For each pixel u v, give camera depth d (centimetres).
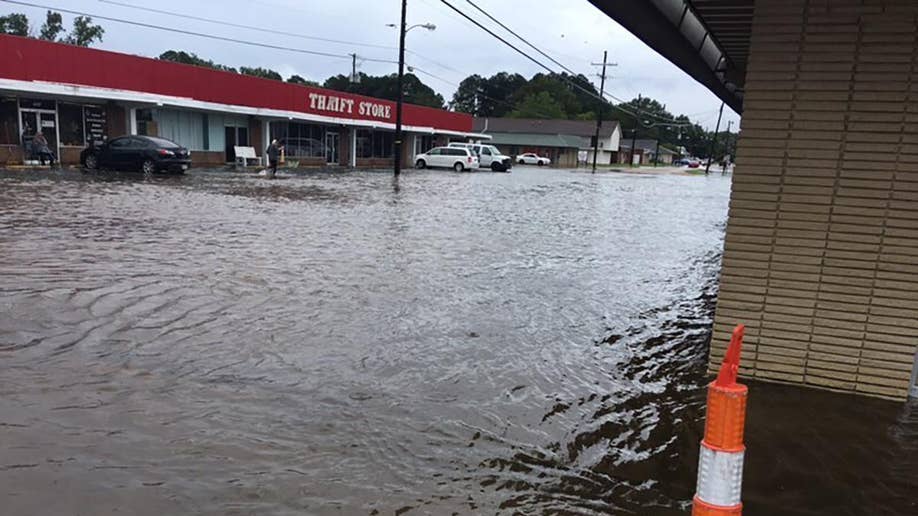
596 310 754
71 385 455
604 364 564
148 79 2819
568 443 409
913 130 462
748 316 520
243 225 1255
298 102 3678
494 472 369
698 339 654
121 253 920
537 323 683
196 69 3047
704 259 1183
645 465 385
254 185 2255
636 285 909
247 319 636
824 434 423
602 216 1839
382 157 4716
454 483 354
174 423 406
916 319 472
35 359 501
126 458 361
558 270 984
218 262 893
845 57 475
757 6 493
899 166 468
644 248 1277
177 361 514
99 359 509
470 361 552
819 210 491
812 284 498
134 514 309
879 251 478
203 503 321
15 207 1336
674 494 354
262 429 405
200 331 592
